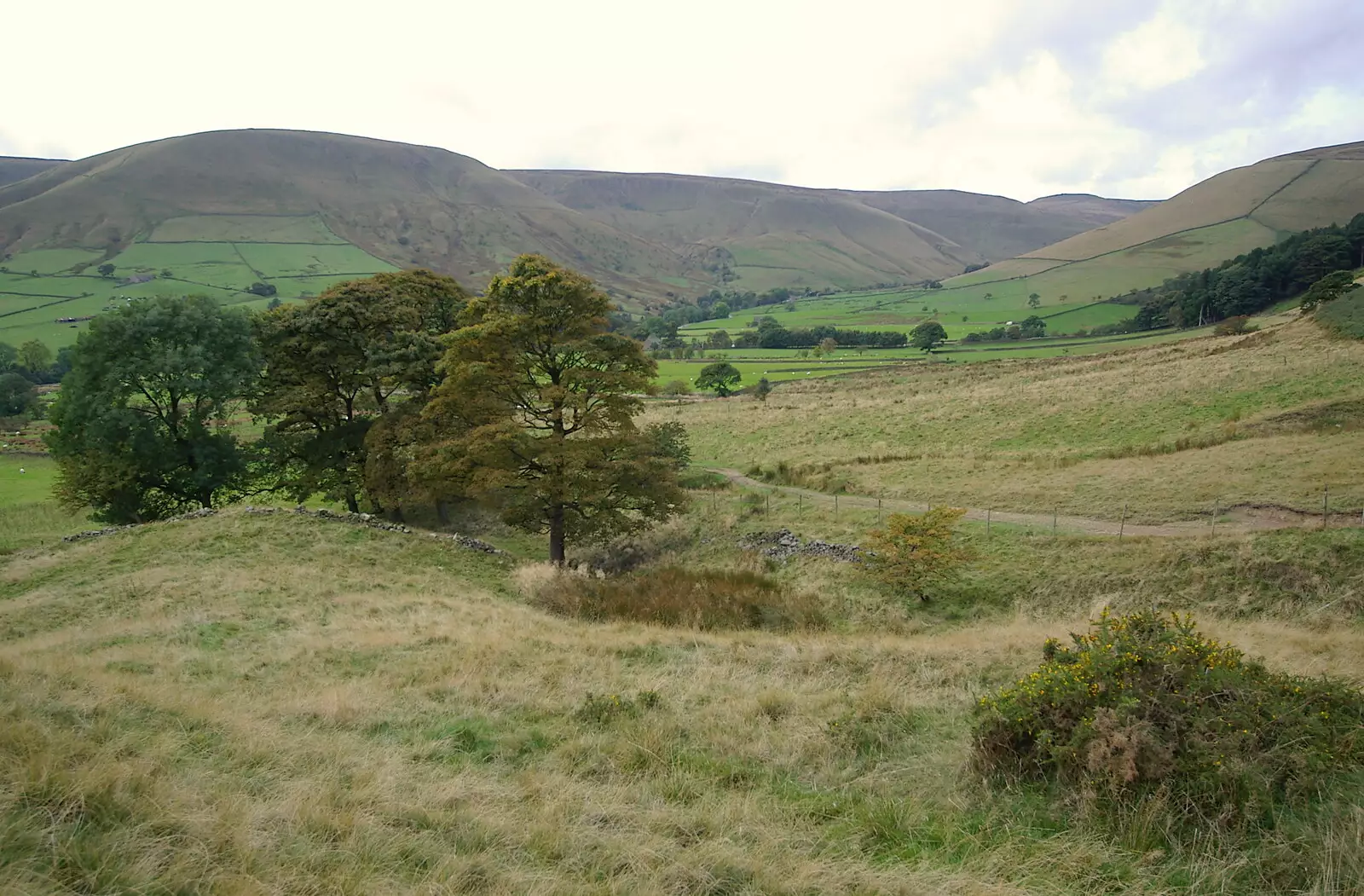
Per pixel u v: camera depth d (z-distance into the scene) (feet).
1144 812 19.27
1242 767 19.72
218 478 94.79
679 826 19.83
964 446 126.00
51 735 20.86
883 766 25.55
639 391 80.07
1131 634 25.90
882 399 191.93
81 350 89.61
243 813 18.02
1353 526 62.80
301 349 99.19
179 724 25.49
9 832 15.19
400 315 99.30
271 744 24.40
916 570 67.46
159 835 16.47
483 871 16.83
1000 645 45.55
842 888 16.26
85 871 14.34
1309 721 21.77
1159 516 75.77
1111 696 22.95
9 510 124.36
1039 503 86.74
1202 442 99.30
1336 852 16.92
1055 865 17.49
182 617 51.39
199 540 74.59
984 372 236.63
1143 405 129.70
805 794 23.11
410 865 16.88
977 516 85.51
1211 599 59.26
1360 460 77.97
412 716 30.17
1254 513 71.15
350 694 32.58
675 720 30.25
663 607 63.67
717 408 214.48
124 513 94.99
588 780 24.09
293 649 43.04
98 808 17.07
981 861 17.67
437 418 90.22
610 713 31.09
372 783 21.39
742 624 61.16
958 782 23.32
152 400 93.71
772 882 16.61
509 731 28.84
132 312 90.02
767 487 115.03
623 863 17.58
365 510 118.93
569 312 79.92
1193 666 23.80
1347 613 54.03
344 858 16.69
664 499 82.99
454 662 39.60
